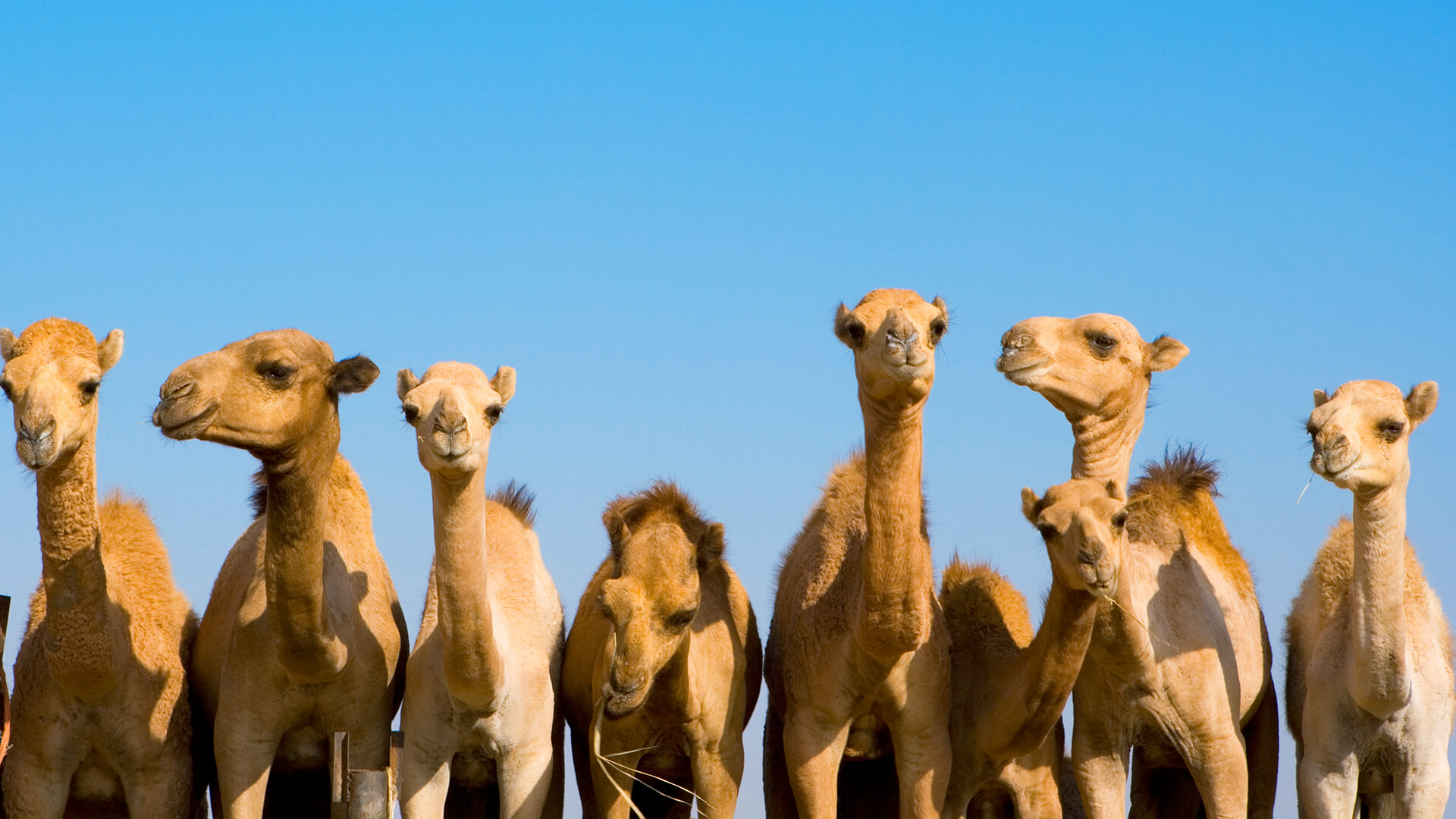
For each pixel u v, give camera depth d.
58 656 18.59
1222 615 20.31
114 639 19.17
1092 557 17.44
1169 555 20.14
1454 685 20.28
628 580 17.92
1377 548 18.94
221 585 21.27
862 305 18.20
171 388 17.36
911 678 19.58
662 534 18.34
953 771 20.44
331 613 19.16
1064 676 18.55
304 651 18.55
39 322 18.11
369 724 19.81
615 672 17.56
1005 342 20.20
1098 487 18.23
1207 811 19.58
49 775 19.45
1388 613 18.88
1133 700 19.33
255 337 18.08
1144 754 20.23
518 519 21.83
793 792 19.89
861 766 22.86
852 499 20.83
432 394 17.61
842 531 20.45
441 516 17.88
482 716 19.23
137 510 21.38
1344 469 18.56
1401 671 19.02
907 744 19.72
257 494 22.45
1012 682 19.31
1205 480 21.64
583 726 21.39
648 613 17.77
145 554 20.81
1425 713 19.62
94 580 18.55
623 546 18.45
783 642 20.64
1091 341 20.05
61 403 17.50
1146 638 18.84
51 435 17.25
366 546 20.69
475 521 17.92
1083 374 20.00
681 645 18.39
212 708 20.66
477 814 21.78
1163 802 21.95
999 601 21.75
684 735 19.47
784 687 20.36
